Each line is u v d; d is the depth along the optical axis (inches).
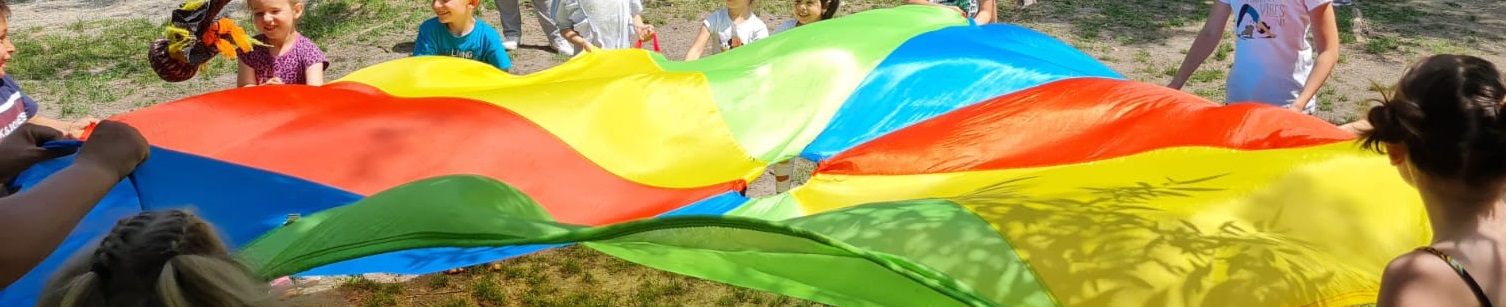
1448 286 77.9
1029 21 449.7
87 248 69.4
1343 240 113.4
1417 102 79.5
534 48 410.0
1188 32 428.5
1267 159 130.6
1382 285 81.5
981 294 102.9
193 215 70.2
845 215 117.8
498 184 102.9
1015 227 111.7
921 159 157.8
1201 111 153.8
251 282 68.0
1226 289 103.1
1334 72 362.9
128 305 64.0
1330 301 104.8
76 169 79.3
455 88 182.1
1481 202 79.8
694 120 176.7
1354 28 422.6
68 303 64.3
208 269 64.5
